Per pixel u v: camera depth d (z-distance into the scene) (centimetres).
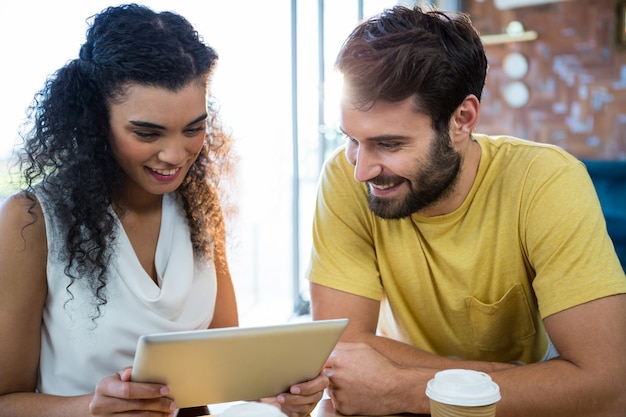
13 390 137
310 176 421
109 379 116
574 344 140
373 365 136
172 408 117
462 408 105
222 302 167
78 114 138
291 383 123
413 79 133
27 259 136
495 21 479
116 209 146
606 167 290
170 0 302
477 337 166
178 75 130
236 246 177
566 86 461
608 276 141
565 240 145
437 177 144
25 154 143
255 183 448
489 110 487
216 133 166
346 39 142
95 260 139
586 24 450
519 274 158
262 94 394
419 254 162
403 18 140
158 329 147
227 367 113
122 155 137
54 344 141
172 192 157
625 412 135
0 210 138
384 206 147
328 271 163
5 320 133
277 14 385
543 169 152
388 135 136
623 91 445
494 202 156
